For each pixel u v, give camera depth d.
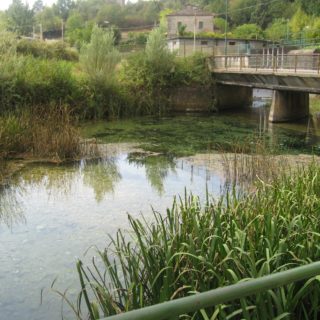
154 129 14.66
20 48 24.69
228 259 2.79
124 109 18.39
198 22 51.03
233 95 21.67
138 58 19.95
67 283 4.19
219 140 12.38
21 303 3.88
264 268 2.55
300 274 1.23
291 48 33.78
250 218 3.59
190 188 7.56
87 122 16.31
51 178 8.23
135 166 9.31
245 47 38.59
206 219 3.65
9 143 9.37
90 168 9.05
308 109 18.08
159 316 1.03
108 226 5.73
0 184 7.78
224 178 8.03
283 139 12.47
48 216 6.16
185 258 3.00
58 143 9.58
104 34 18.58
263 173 7.48
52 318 3.64
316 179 4.95
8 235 5.45
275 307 2.53
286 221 3.37
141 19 80.50
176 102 20.67
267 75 16.38
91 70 17.61
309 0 54.84
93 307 2.27
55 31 72.19
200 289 2.75
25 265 4.58
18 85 14.57
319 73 13.95
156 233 3.42
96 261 4.61
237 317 2.54
